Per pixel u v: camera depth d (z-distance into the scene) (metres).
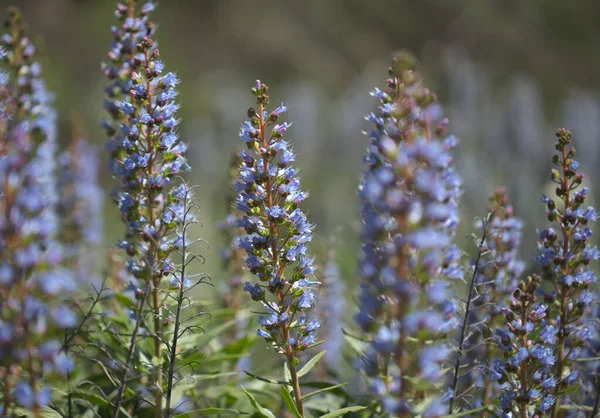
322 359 10.12
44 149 8.98
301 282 6.98
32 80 9.05
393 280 5.41
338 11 56.50
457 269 7.23
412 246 5.39
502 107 27.59
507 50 50.16
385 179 5.42
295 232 7.00
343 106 35.16
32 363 5.36
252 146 7.00
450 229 7.32
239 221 7.06
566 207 7.46
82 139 13.92
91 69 44.47
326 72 53.59
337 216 21.39
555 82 49.00
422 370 5.39
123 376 6.63
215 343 9.97
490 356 8.27
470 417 7.97
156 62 7.81
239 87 47.47
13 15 8.99
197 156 30.25
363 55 54.94
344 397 8.19
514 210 17.91
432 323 5.34
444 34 53.47
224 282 10.77
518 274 8.48
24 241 5.17
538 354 6.70
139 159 7.59
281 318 6.85
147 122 7.64
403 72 6.85
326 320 10.28
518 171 22.20
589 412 7.75
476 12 52.41
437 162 5.44
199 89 46.81
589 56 50.97
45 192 9.03
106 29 46.34
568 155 7.46
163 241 7.78
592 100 27.91
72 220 13.00
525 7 52.25
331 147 32.56
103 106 8.88
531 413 6.90
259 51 53.25
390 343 5.45
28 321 5.20
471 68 29.17
